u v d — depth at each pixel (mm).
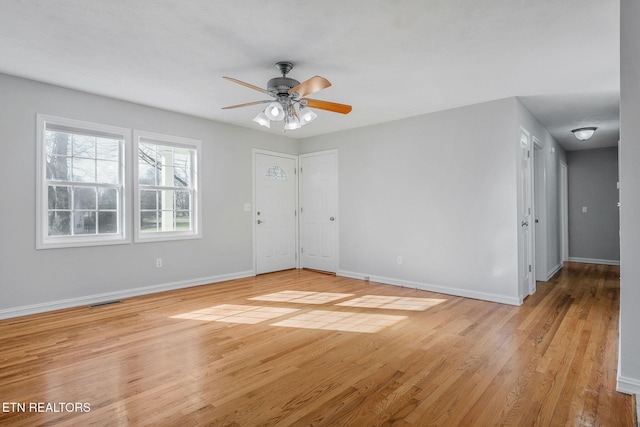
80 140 3977
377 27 2506
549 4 2213
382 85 3654
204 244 5031
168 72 3344
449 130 4469
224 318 3479
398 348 2738
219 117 4945
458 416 1855
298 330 3145
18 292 3518
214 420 1823
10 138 3465
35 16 2371
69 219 3910
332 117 4867
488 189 4152
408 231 4859
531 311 3705
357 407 1940
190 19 2410
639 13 1998
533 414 1870
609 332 3057
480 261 4207
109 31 2578
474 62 3094
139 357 2576
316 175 6098
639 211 2027
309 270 6164
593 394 2057
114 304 3971
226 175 5301
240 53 2930
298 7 2262
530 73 3338
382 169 5145
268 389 2131
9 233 3467
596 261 7043
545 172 5363
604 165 6996
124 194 4242
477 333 3057
